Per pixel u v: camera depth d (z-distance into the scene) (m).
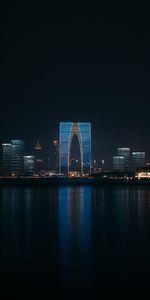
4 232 55.34
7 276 31.94
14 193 196.50
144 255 39.41
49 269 33.94
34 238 49.91
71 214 82.56
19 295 27.70
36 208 99.50
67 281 30.67
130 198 145.25
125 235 52.25
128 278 31.41
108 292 28.28
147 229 58.31
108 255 39.41
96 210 92.56
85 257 38.59
